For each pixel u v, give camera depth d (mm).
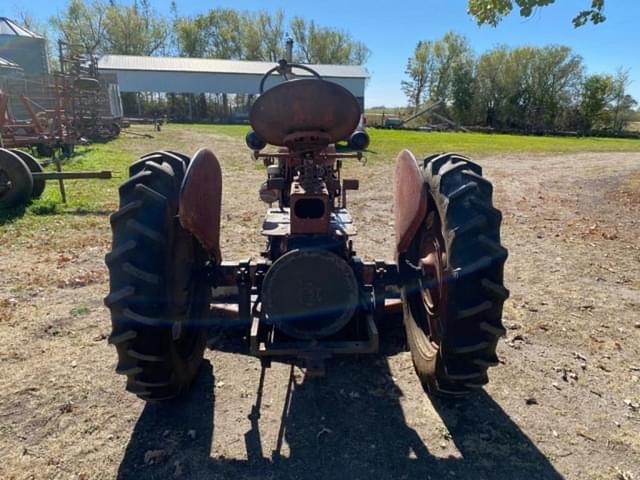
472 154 16406
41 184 6543
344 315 2262
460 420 2279
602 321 3383
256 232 5441
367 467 1980
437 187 2236
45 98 15781
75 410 2312
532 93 44531
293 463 2000
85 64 19562
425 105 48375
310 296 2240
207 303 2727
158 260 1985
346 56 53750
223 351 2875
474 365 2105
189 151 14062
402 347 2934
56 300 3545
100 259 4469
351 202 7375
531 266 4570
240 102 43594
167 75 38812
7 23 20484
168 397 2240
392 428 2221
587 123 43125
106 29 48188
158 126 22844
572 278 4250
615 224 6379
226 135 20812
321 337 2277
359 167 11289
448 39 48594
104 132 17188
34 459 2000
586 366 2791
